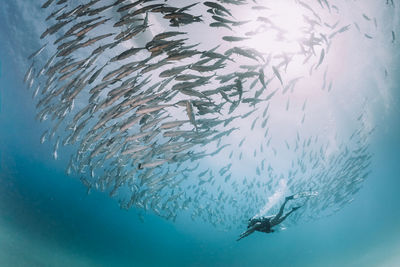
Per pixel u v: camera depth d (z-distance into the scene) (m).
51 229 37.75
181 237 44.06
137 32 4.80
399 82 18.66
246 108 18.80
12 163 28.98
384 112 22.14
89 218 40.25
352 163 15.54
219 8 4.71
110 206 35.41
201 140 6.42
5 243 29.12
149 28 12.21
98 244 46.94
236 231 39.03
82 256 43.78
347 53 15.70
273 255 41.50
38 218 35.69
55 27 5.30
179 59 4.72
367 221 39.34
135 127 17.41
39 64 16.31
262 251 41.94
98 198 33.03
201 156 6.70
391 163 33.06
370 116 22.11
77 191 32.41
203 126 6.02
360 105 20.61
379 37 14.78
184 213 36.16
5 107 21.70
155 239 47.00
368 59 16.44
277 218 6.38
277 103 19.05
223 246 40.59
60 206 36.34
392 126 24.64
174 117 17.66
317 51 15.02
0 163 29.30
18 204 33.31
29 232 34.88
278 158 26.38
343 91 18.69
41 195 33.69
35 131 23.33
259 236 41.06
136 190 9.96
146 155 6.87
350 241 37.03
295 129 22.28
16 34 14.84
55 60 15.10
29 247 32.72
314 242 42.88
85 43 5.24
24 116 22.02
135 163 7.02
